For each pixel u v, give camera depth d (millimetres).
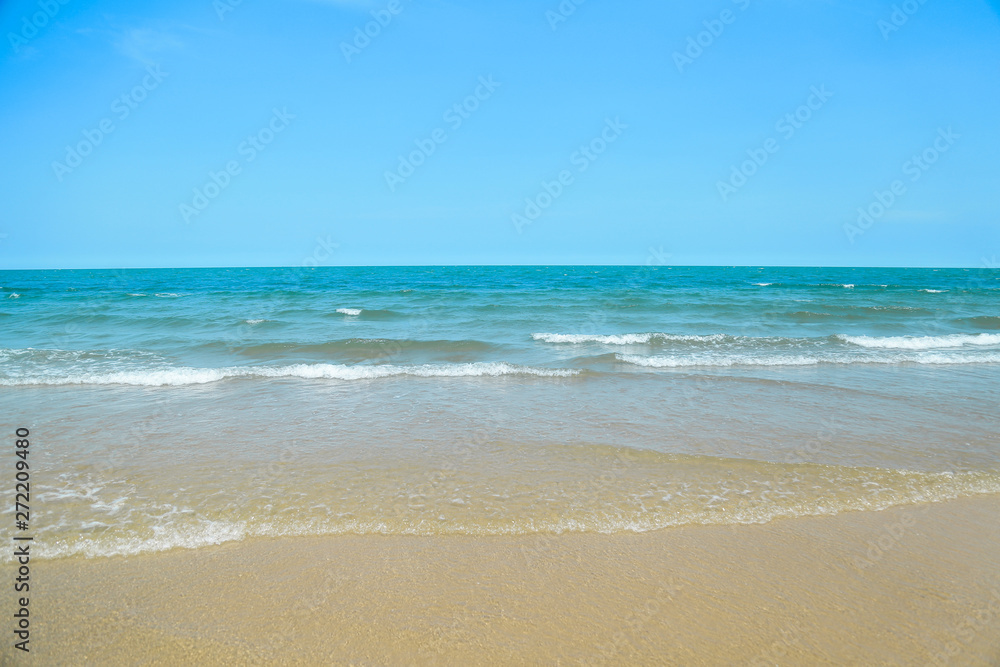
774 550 4621
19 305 25906
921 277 68188
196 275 73562
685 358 13586
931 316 22078
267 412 8789
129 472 6164
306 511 5215
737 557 4504
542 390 10375
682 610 3816
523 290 37000
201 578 4152
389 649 3414
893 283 50594
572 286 42531
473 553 4523
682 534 4867
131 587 4031
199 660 3322
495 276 64062
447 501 5457
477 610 3789
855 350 14898
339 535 4793
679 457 6660
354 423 8156
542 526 4977
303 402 9445
